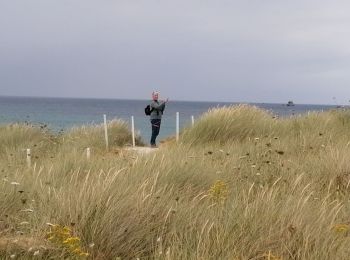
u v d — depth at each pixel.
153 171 7.53
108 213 5.04
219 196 6.28
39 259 4.34
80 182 6.85
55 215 5.25
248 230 4.78
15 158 11.91
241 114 14.74
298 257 4.39
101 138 17.52
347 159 8.41
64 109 143.00
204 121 14.52
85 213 5.07
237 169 8.51
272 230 4.79
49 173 7.68
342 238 4.81
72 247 4.39
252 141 12.18
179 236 4.89
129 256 4.75
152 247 4.80
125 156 10.15
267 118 15.12
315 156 9.45
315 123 14.56
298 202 5.50
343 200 6.57
